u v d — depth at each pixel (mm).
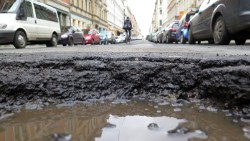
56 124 1394
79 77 2035
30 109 1688
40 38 10617
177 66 2062
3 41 8359
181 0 37719
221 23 6797
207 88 1810
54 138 1206
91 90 1978
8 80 1909
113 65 2127
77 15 33750
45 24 11148
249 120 1417
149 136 1202
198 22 8945
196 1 27922
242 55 2830
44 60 2412
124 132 1260
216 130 1269
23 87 1894
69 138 1199
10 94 1873
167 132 1249
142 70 2076
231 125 1338
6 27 8398
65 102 1835
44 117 1521
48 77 1987
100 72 2111
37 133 1267
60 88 1933
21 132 1290
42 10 11086
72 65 2320
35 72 2088
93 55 2877
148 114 1549
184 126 1329
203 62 2137
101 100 1885
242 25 5766
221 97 1685
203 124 1358
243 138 1166
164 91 1982
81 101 1860
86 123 1401
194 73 1998
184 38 12812
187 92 1951
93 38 21484
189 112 1579
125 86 2037
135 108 1678
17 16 9000
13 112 1631
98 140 1165
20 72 2084
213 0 7422
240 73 1615
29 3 10000
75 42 16469
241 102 1558
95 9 43781
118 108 1688
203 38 8828
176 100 1862
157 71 2066
